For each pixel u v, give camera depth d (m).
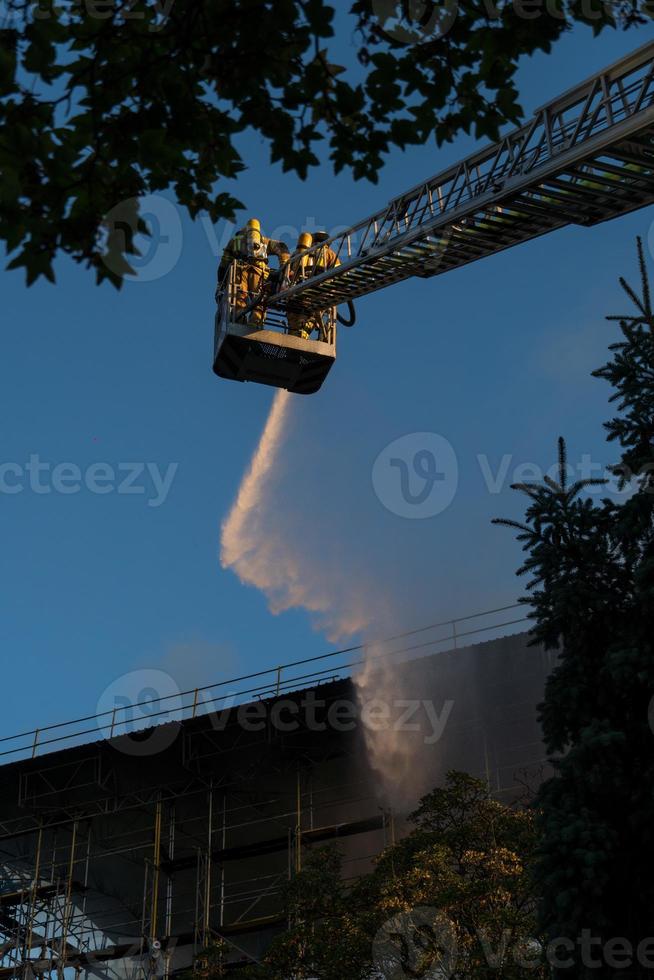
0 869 65.69
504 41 13.57
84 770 63.91
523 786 51.66
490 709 54.19
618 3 13.62
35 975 59.50
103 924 63.22
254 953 57.59
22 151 11.95
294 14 12.95
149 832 62.84
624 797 24.12
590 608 25.31
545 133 31.75
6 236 12.00
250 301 49.09
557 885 23.03
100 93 12.98
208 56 13.20
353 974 37.00
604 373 26.92
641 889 23.34
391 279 43.16
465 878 38.25
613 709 24.86
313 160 13.87
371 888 40.19
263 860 60.12
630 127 28.70
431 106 13.82
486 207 34.84
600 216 33.59
